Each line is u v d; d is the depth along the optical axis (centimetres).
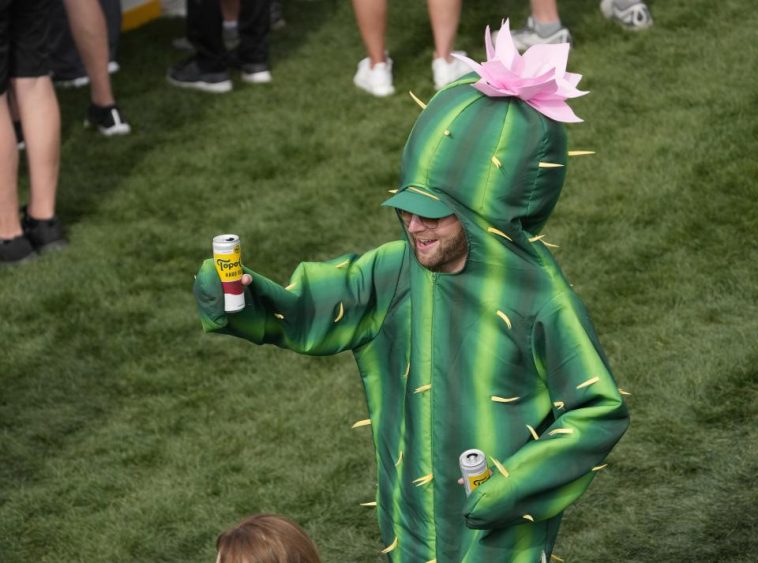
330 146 2914
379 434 1398
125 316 2389
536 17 3147
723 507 1789
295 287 1360
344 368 2211
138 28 3719
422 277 1316
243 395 2159
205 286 1301
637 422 1970
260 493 1927
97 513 1917
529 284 1259
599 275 2342
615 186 2594
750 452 1880
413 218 1255
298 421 2083
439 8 3020
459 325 1285
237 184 2803
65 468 2019
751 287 2253
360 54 3375
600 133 2777
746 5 3222
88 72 3022
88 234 2659
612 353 2130
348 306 1370
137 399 2172
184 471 1991
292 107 3116
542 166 1225
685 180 2575
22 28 2488
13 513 1928
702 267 2330
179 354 2278
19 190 2852
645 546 1738
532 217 1254
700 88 2886
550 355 1255
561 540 1762
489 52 1295
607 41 3141
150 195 2789
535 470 1211
